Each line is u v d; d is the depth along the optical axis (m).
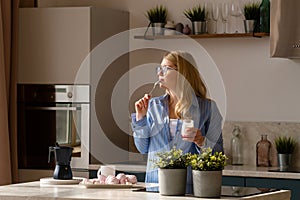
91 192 4.21
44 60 6.89
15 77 6.95
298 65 6.68
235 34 6.62
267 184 6.00
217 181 3.93
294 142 6.62
